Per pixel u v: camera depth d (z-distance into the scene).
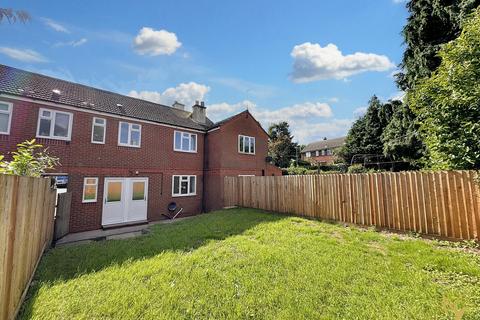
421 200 6.24
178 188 14.22
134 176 12.13
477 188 5.31
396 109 16.25
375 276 3.82
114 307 3.13
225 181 14.23
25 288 3.49
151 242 6.43
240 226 7.92
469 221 5.38
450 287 3.45
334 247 5.34
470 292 3.26
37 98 9.27
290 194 10.20
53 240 7.18
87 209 10.40
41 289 3.65
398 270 4.02
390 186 6.94
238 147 15.91
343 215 8.12
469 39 5.81
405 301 3.10
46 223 5.77
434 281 3.68
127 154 11.93
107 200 11.08
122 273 4.26
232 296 3.37
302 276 3.90
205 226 8.20
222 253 5.16
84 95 11.86
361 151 27.66
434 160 6.83
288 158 35.59
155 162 13.09
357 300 3.16
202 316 2.95
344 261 4.46
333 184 8.52
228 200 13.89
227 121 15.48
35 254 4.31
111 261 4.95
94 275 4.19
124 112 12.21
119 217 11.42
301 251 5.09
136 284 3.82
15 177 2.88
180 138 14.56
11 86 9.30
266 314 2.93
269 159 18.03
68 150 10.00
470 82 5.65
